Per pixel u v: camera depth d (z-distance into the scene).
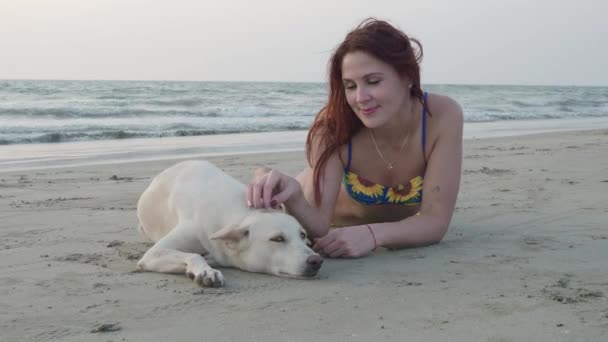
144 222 2.76
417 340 1.84
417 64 2.43
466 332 1.88
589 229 2.89
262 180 2.48
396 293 2.16
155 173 4.84
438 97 2.58
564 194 3.67
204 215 2.50
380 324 1.93
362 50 2.37
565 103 20.67
